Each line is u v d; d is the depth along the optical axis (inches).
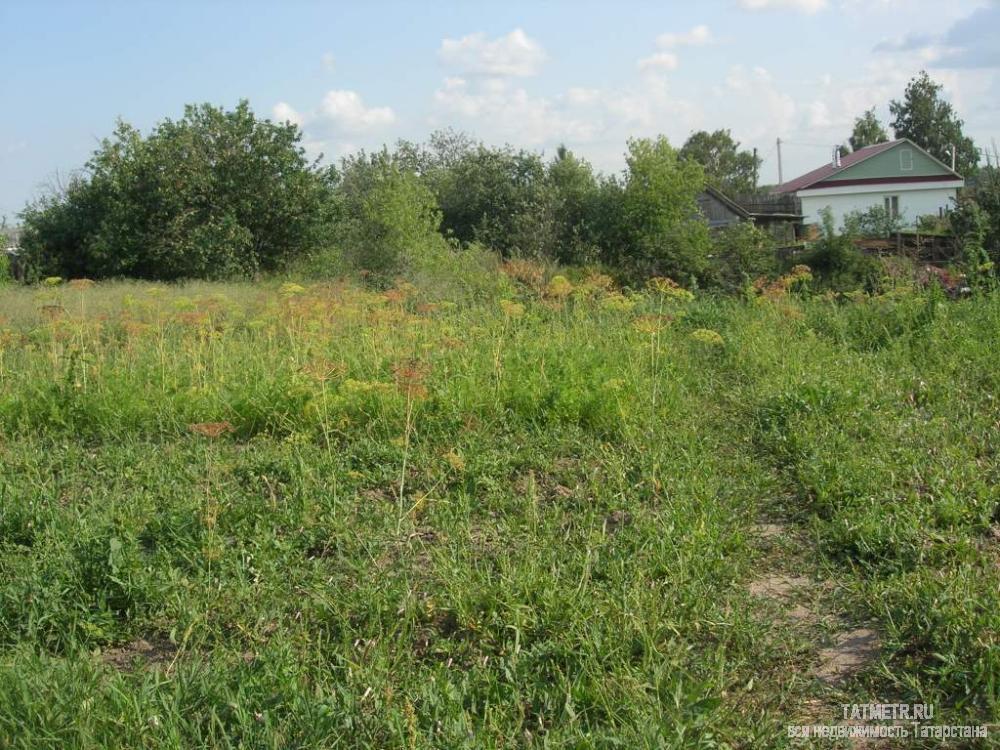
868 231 1430.9
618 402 249.3
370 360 308.7
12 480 207.0
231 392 271.9
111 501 189.5
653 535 168.7
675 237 986.7
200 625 141.8
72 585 149.3
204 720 116.6
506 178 1163.9
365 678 121.9
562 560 161.3
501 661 129.1
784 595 156.3
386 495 203.0
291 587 153.9
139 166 941.8
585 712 118.0
